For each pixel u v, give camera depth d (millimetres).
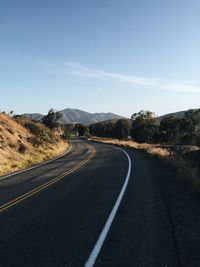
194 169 16375
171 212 9719
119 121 131250
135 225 8438
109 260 6238
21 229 8164
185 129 100625
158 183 15180
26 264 6059
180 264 6035
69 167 22938
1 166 22781
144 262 6137
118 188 13891
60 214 9586
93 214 9562
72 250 6742
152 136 99812
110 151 40812
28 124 47062
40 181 16281
